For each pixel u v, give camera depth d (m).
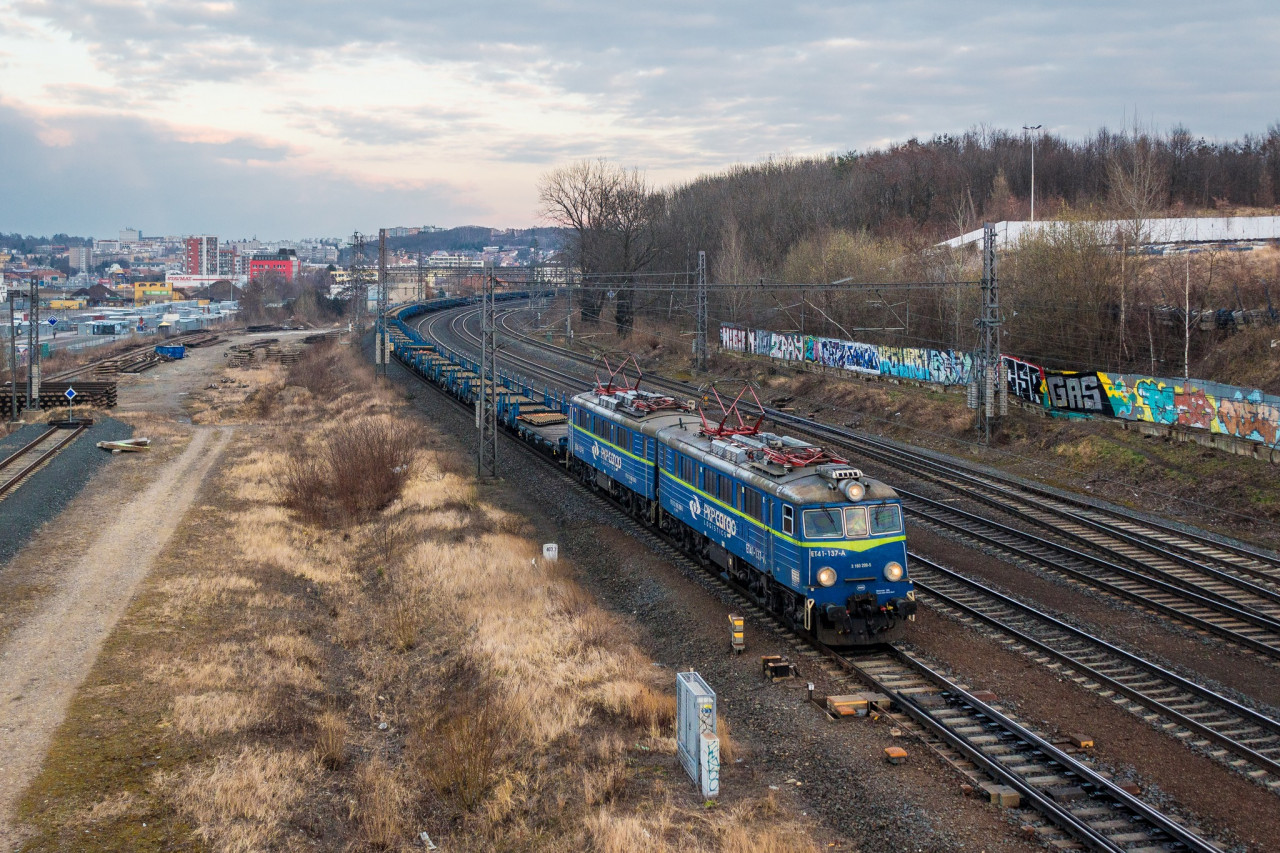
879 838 12.48
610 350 76.69
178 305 192.38
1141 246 45.47
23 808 13.36
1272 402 29.22
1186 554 24.39
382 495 35.97
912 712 16.00
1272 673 17.50
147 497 34.53
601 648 20.05
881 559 18.92
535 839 12.96
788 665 18.14
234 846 12.62
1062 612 20.91
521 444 45.59
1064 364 44.25
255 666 19.17
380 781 14.88
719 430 25.36
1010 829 12.41
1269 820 12.53
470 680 18.91
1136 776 13.79
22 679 18.02
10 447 42.72
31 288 56.38
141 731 15.91
